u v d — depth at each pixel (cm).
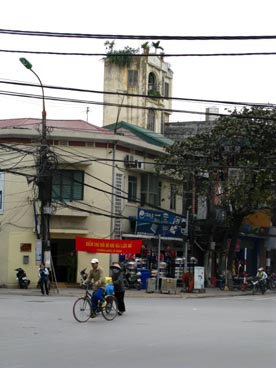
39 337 1433
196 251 4306
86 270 3488
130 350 1253
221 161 3784
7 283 3450
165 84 6247
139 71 5875
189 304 2648
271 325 1808
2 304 2345
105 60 5906
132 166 3712
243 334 1562
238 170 3662
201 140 3809
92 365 1072
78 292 3134
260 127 3616
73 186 3544
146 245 3847
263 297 3500
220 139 3741
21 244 3466
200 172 3762
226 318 2003
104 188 3572
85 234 3534
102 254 3497
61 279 3544
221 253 4366
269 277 4675
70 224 3528
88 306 1820
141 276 3538
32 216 3462
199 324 1784
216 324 1797
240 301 3008
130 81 5891
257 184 3622
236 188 3616
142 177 3919
